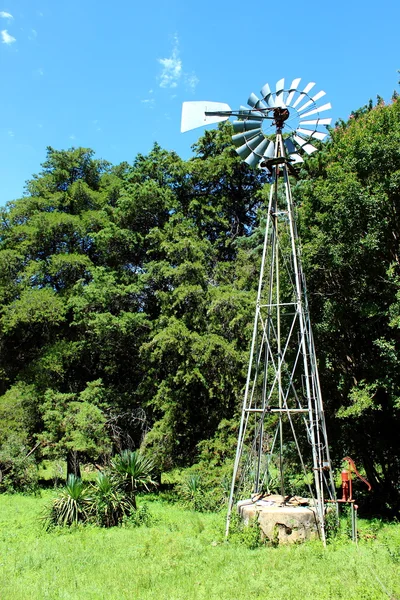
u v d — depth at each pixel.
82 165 27.39
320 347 15.80
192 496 17.55
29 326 24.34
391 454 16.36
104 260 24.94
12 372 26.14
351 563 8.00
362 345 15.80
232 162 23.88
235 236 25.53
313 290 15.80
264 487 16.42
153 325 22.56
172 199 24.52
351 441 16.58
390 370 13.24
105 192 26.59
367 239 12.92
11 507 17.22
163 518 14.91
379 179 13.60
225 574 7.78
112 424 22.50
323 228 14.49
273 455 17.64
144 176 25.39
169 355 21.81
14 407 22.28
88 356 25.27
